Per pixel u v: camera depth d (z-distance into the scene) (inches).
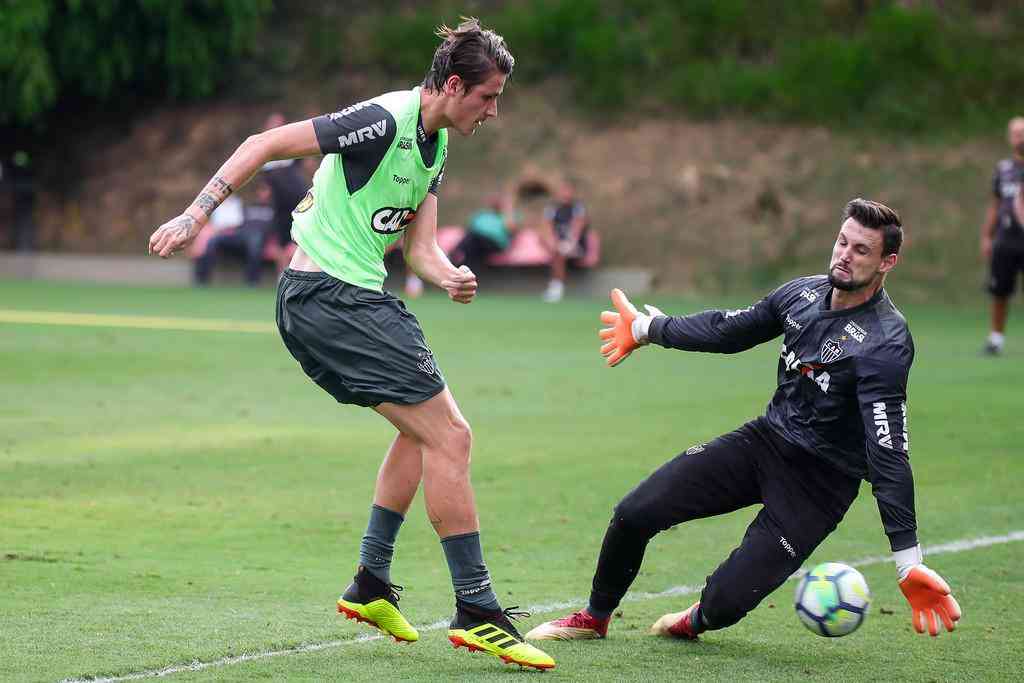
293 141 642.8
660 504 689.6
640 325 737.6
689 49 4576.8
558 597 797.2
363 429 1433.3
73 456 1224.2
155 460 1217.4
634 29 4653.1
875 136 4185.5
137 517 984.9
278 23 4958.2
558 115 4488.2
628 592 821.9
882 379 644.1
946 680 636.7
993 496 1123.3
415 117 657.0
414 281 3818.9
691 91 4416.8
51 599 744.3
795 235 3998.5
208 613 727.7
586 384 1868.8
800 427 683.4
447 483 657.0
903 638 716.0
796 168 4151.1
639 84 4500.5
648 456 1291.8
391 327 658.2
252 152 641.6
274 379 1834.4
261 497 1072.2
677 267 4003.4
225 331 2464.3
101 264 4261.8
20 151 4771.2
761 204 4077.3
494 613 653.9
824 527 682.8
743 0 4623.5
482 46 648.4
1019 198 2203.5
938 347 2432.3
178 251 630.5
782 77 4362.7
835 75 4306.1
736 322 708.7
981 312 3376.0
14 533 912.9
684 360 2230.6
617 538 697.6
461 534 658.8
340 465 1219.2
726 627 730.2
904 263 3784.5
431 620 738.8
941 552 927.0
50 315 2721.5
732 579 679.7
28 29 4259.4
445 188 4335.6
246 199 4306.1
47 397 1604.3
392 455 684.1
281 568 844.6
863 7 4591.5
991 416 1572.3
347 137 647.8
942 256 3782.0
